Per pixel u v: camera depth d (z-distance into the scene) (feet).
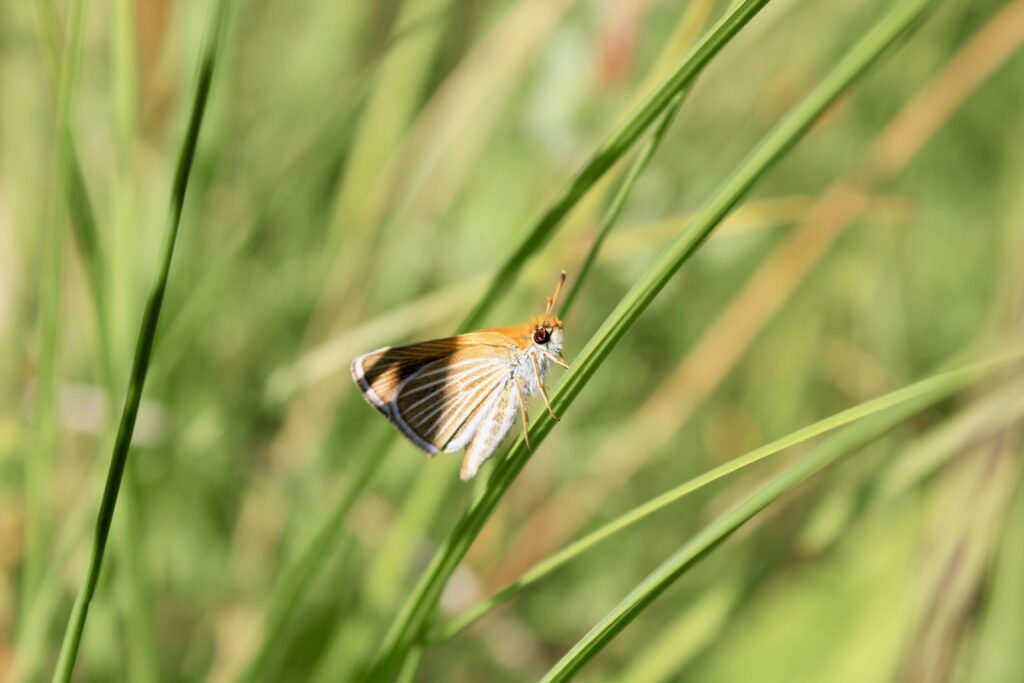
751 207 0.90
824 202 0.91
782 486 0.73
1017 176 1.00
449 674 0.92
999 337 0.84
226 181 0.95
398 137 0.94
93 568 0.71
